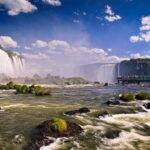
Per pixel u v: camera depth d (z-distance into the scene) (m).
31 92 71.88
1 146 17.78
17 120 25.75
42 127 20.58
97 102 45.31
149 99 45.94
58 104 41.72
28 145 18.42
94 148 18.69
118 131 23.19
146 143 20.33
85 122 25.86
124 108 36.53
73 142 19.47
